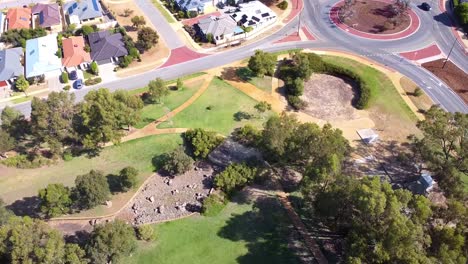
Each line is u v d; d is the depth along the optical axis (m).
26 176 104.50
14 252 71.75
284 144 95.62
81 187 89.81
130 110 106.31
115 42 142.75
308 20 158.50
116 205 97.06
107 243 78.44
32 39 148.12
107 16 163.75
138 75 134.75
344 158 100.12
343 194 79.00
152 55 142.88
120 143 111.56
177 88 128.00
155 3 170.88
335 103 123.56
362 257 70.69
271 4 168.25
